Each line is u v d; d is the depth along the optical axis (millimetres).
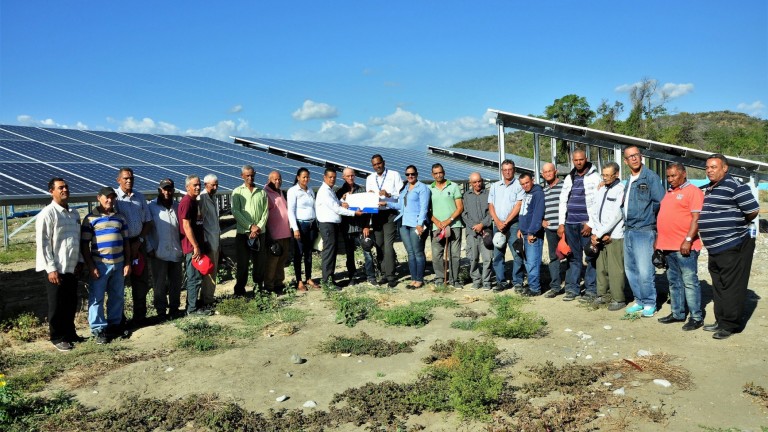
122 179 6922
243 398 4805
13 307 8609
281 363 5668
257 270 8664
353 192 9656
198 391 4973
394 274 9227
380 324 6996
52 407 4641
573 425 4078
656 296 7629
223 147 19094
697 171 33250
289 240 9047
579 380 4855
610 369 5172
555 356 5613
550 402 4496
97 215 6602
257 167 15359
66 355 6031
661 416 4160
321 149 21641
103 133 16469
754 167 14484
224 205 22562
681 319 6578
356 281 9578
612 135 13453
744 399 4445
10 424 4316
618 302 7320
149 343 6422
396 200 9086
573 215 7656
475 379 4852
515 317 6898
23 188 8070
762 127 60375
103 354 6039
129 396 4883
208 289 7848
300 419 4316
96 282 6539
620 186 7109
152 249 7305
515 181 8500
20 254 14523
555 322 6852
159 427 4305
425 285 9289
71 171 9914
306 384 5102
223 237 16906
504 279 8852
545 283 9188
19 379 5191
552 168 8133
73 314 6523
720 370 5074
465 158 28375
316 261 11938
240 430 4141
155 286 7402
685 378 4906
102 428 4266
